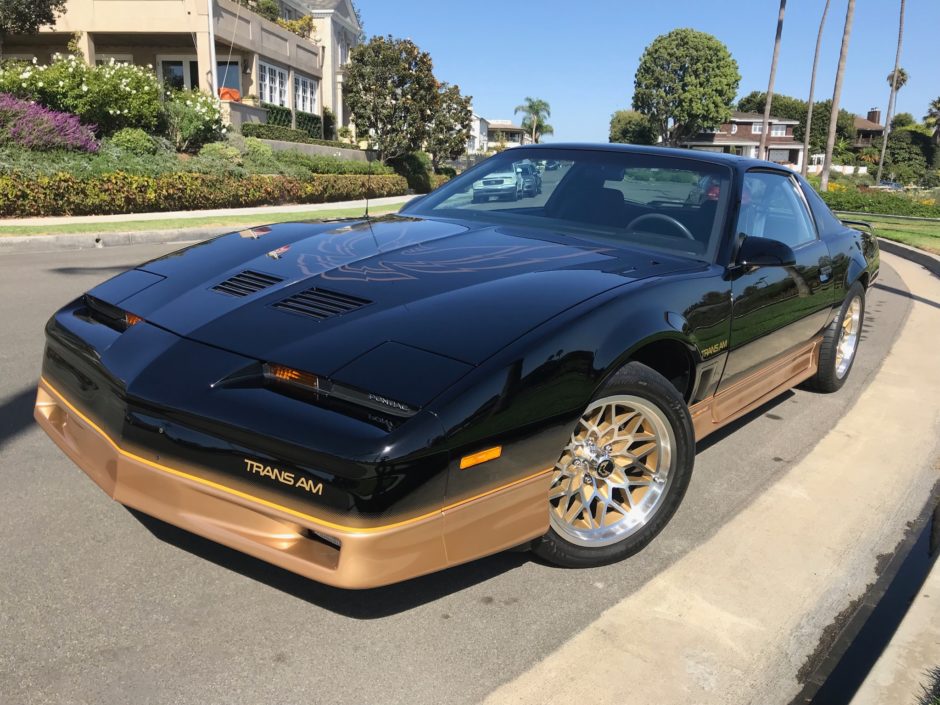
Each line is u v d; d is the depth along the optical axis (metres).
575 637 2.27
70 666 2.01
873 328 7.17
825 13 43.84
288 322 2.27
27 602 2.27
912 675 2.09
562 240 3.09
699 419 3.09
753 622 2.41
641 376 2.51
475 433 1.99
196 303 2.46
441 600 2.42
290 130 26.25
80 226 12.23
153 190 15.66
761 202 3.55
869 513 3.24
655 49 83.38
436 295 2.39
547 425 2.17
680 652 2.24
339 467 1.86
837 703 2.06
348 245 2.91
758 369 3.53
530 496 2.21
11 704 1.86
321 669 2.06
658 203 3.36
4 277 7.81
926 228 20.50
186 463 2.07
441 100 35.62
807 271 3.79
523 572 2.62
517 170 3.77
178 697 1.93
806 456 3.85
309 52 32.09
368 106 30.69
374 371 2.02
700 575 2.67
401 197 26.62
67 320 2.64
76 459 2.43
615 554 2.67
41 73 17.45
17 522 2.72
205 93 21.58
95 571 2.45
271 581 2.45
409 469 1.88
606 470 2.65
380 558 1.90
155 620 2.22
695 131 86.69
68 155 15.30
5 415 3.72
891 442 4.11
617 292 2.51
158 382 2.14
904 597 2.60
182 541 2.65
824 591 2.62
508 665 2.13
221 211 16.80
